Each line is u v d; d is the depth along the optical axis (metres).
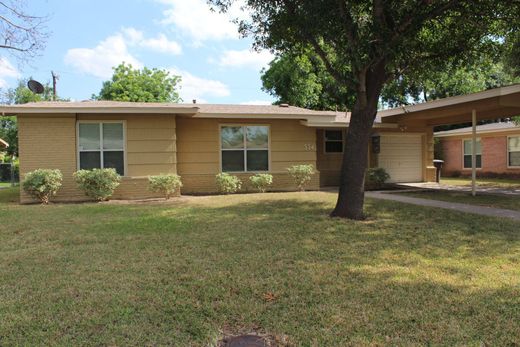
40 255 5.05
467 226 6.81
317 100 24.70
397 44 6.71
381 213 8.23
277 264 4.58
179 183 11.38
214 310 3.32
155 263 4.65
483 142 20.11
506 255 4.96
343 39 6.85
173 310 3.32
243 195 11.95
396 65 7.20
